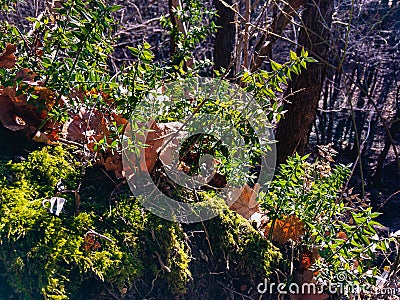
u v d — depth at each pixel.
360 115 5.03
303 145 2.81
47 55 1.19
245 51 2.49
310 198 1.29
